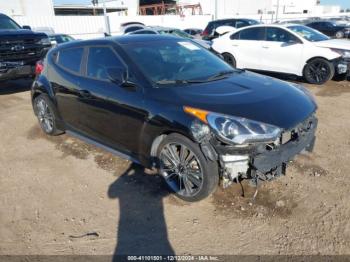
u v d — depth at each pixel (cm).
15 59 798
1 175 405
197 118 292
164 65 375
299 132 312
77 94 422
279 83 375
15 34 801
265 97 321
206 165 297
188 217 310
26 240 289
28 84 948
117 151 396
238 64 955
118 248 276
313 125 339
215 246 274
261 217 304
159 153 334
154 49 398
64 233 296
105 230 298
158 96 328
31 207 336
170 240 283
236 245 274
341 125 522
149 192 351
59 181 384
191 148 302
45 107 514
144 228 299
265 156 286
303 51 818
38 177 396
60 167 418
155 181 371
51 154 459
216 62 427
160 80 350
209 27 1424
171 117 308
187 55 413
